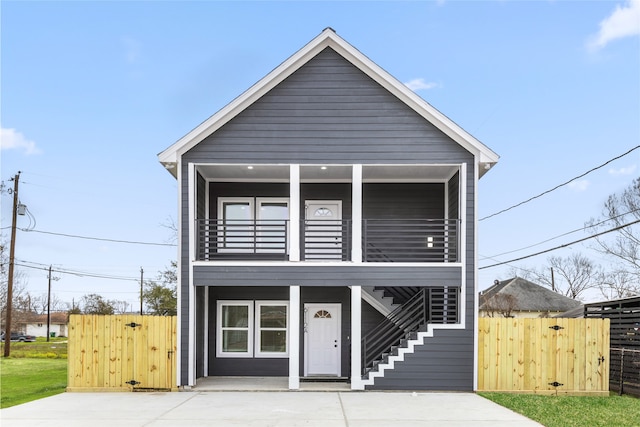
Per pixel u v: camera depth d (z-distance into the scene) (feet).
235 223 52.49
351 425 30.76
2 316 160.97
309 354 51.11
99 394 41.75
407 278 44.04
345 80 45.47
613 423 31.32
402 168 46.73
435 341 43.50
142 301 142.20
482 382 43.04
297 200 44.73
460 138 44.62
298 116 45.19
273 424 30.96
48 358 83.76
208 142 44.98
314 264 44.19
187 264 44.19
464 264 44.01
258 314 51.98
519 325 43.39
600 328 43.21
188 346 43.60
